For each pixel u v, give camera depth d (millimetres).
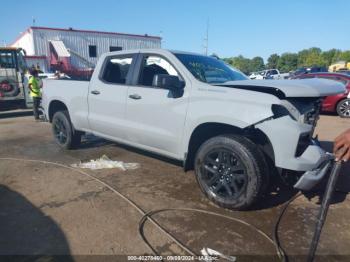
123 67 4910
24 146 6719
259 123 3342
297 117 3381
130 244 2992
